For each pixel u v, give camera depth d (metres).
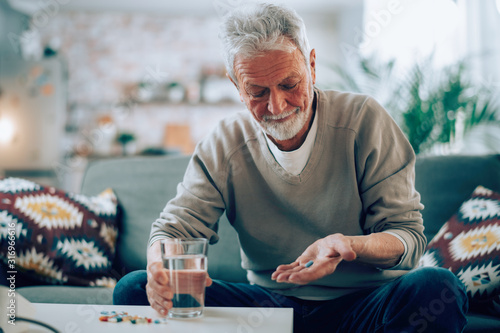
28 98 5.71
